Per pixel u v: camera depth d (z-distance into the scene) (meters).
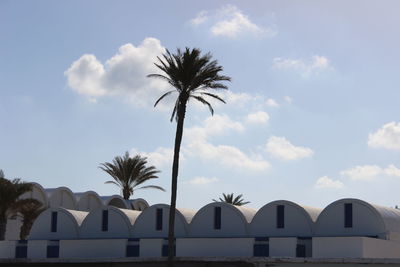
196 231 50.06
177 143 46.28
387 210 47.31
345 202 45.97
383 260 37.59
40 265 50.22
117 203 75.69
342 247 41.91
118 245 49.97
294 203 47.53
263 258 41.59
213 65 45.88
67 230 54.19
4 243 53.66
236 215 49.12
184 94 46.16
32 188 64.50
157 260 45.69
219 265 43.31
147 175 75.88
